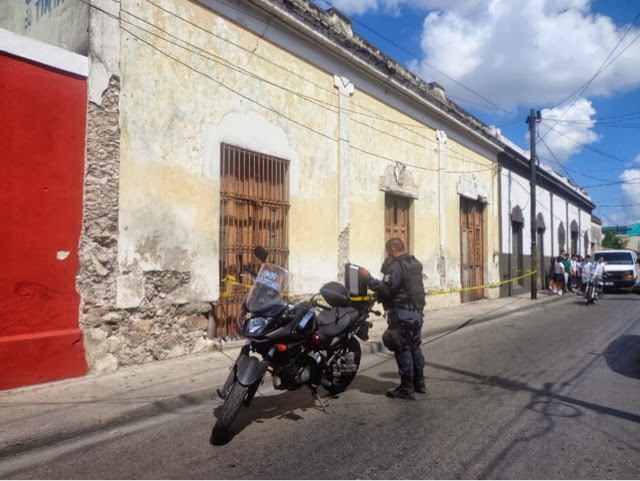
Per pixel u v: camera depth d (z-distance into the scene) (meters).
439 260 14.50
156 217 6.91
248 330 4.50
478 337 9.97
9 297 5.58
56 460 4.02
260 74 8.59
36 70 5.79
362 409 5.30
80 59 6.15
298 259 9.34
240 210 8.27
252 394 4.50
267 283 4.77
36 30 7.35
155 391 5.62
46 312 5.87
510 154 19.44
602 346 8.84
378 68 11.47
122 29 6.58
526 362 7.55
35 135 5.78
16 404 5.08
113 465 3.90
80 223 6.15
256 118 8.48
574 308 15.83
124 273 6.55
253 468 3.80
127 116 6.61
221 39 7.89
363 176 11.28
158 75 6.98
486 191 17.91
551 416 5.02
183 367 6.70
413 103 13.26
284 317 4.70
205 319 7.61
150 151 6.86
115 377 6.17
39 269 5.81
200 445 4.30
